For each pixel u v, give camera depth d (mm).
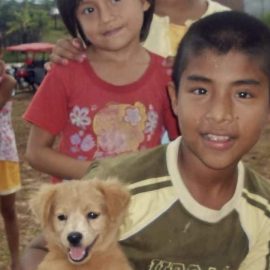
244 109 1013
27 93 10320
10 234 2680
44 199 1187
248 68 1005
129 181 1138
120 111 1578
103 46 1573
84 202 1168
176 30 1858
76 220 1160
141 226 1115
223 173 1082
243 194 1126
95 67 1590
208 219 1102
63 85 1579
